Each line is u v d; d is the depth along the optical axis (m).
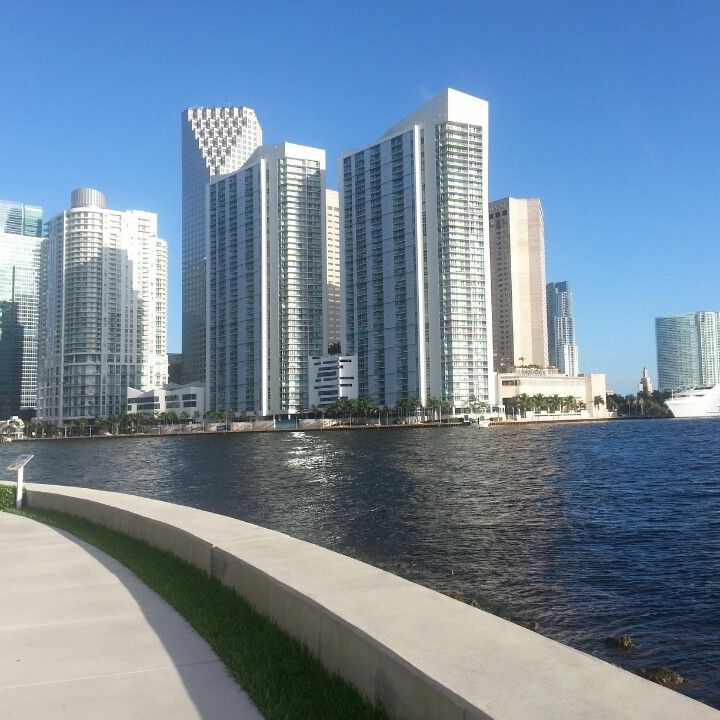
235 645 9.53
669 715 5.32
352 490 69.50
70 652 9.75
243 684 8.30
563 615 23.47
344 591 9.18
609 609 23.94
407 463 104.31
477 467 93.38
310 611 8.84
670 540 36.94
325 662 8.40
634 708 5.46
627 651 19.61
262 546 12.74
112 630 10.77
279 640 9.41
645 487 64.69
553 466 92.06
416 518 48.16
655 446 135.38
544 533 40.16
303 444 182.50
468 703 5.62
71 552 17.78
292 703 7.51
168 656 9.50
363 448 152.50
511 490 64.69
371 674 7.27
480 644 7.00
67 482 96.38
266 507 58.53
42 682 8.64
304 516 52.06
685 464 90.38
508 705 5.55
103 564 16.12
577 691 5.80
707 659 18.64
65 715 7.67
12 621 11.38
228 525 15.72
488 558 33.59
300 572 10.38
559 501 55.47
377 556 35.47
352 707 7.20
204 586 12.72
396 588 9.31
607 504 53.00
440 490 66.31
